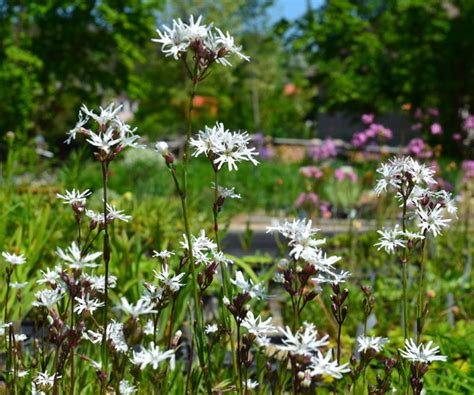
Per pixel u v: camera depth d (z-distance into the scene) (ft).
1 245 17.60
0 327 8.05
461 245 26.66
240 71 147.64
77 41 86.43
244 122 149.38
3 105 77.41
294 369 6.36
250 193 51.83
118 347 6.89
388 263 24.41
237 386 7.77
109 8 84.38
